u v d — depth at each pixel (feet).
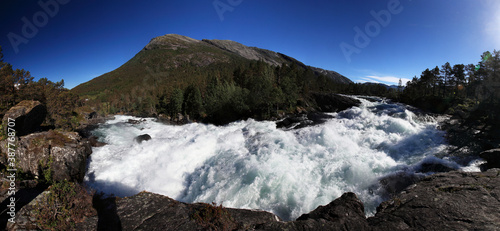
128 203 25.77
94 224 21.81
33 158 34.27
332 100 167.32
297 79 232.32
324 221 20.45
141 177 48.85
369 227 19.16
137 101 336.29
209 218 22.63
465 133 65.67
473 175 27.30
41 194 23.99
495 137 60.90
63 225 20.86
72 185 24.91
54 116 129.39
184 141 70.64
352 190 38.47
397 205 23.07
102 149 58.13
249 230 19.92
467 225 17.37
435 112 114.11
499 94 102.47
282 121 126.72
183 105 223.10
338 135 73.56
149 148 62.23
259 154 58.18
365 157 51.47
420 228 18.03
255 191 40.16
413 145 60.23
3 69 103.65
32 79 121.60
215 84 237.04
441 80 186.80
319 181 42.78
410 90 186.80
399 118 93.56
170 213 23.79
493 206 19.52
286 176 43.68
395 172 41.27
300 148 62.13
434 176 30.42
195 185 47.24
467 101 129.70
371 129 81.00
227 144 72.43
